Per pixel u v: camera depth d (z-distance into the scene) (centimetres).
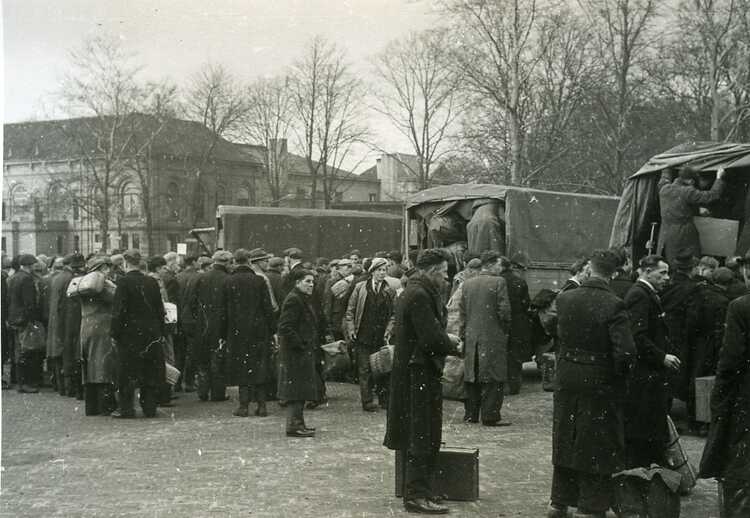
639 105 3544
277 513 664
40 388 1519
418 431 668
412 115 4244
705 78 3425
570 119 3678
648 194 1241
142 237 6291
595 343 624
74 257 1399
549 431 1048
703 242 1159
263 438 1002
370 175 8612
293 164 6212
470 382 1107
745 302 596
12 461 868
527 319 1386
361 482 773
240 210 2702
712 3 3253
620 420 626
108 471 822
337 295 1438
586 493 623
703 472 611
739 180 1198
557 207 1694
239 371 1170
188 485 762
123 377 1155
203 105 4981
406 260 1808
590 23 3497
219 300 1312
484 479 787
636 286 718
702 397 791
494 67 3612
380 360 883
